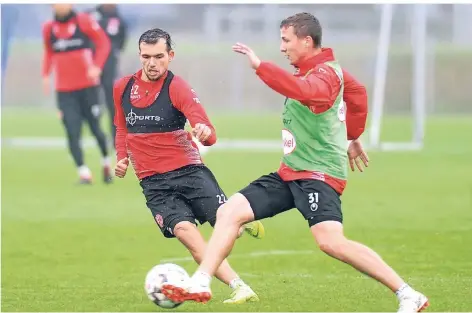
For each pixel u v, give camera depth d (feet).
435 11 422.82
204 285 73.56
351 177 205.87
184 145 86.02
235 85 428.15
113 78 208.95
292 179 78.02
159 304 78.89
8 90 438.81
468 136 305.12
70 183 200.13
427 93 417.90
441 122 366.43
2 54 242.37
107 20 210.38
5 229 143.02
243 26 437.17
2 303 89.04
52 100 441.68
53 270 111.34
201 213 85.81
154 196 85.97
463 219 148.15
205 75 428.56
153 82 85.40
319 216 76.48
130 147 86.99
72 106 193.98
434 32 422.41
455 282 97.55
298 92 73.56
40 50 440.86
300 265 113.39
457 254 118.32
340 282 99.04
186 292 72.90
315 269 110.42
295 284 97.66
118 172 88.38
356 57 418.72
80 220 151.53
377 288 94.43
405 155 251.60
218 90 428.56
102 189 189.88
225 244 75.72
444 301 86.22
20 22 438.81
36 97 441.27
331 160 77.61
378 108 270.26
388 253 119.34
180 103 84.28
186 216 84.02
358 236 133.18
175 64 428.56
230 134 315.17
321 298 88.33
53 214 157.89
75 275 107.86
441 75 420.77
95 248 127.34
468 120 378.12
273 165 229.45
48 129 342.03
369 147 268.62
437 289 92.89
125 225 146.82
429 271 106.63
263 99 428.15
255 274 106.73
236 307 83.56
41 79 441.27
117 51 209.56
